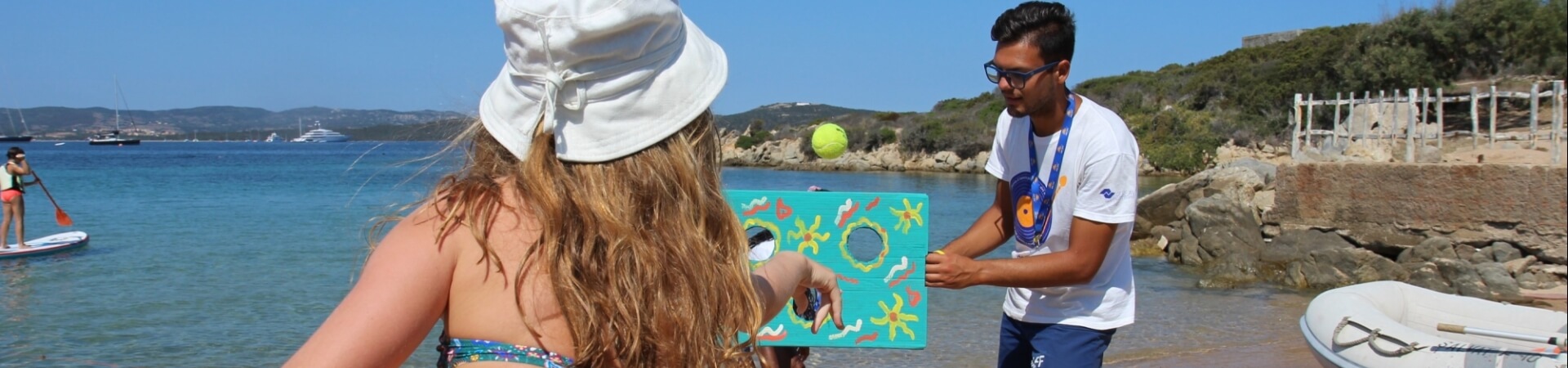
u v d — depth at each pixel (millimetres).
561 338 1431
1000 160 3969
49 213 22938
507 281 1417
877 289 3348
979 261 3441
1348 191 13016
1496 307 6270
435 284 1403
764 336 3328
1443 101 15461
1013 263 3469
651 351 1469
